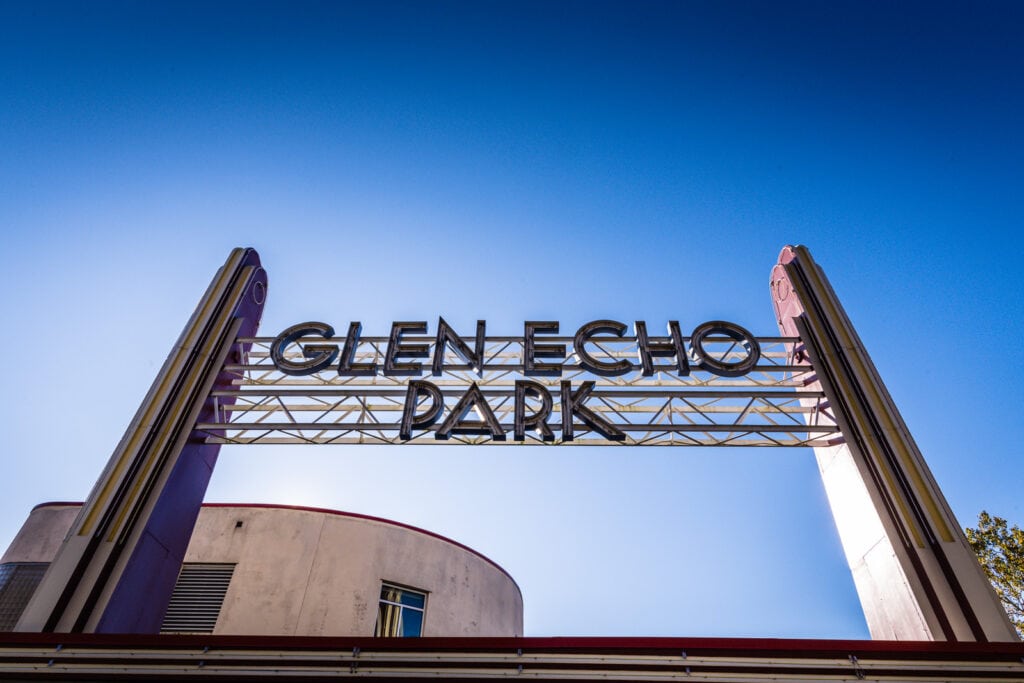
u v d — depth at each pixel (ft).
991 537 100.12
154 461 49.11
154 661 32.22
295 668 31.40
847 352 53.83
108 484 47.01
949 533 42.19
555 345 58.18
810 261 62.34
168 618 66.90
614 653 31.27
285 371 55.93
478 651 31.48
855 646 31.35
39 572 65.98
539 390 54.24
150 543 46.37
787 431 51.60
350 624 68.23
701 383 58.44
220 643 32.37
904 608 42.96
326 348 58.18
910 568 42.29
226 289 62.08
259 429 52.70
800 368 55.83
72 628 39.45
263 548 71.46
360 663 31.37
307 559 71.31
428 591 76.23
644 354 57.00
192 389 54.19
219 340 58.08
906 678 30.48
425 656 31.35
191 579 69.72
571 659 31.09
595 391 54.85
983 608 38.55
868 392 50.98
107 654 32.55
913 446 47.16
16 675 32.24
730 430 52.24
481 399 53.21
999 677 30.37
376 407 57.52
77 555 42.63
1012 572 96.48
